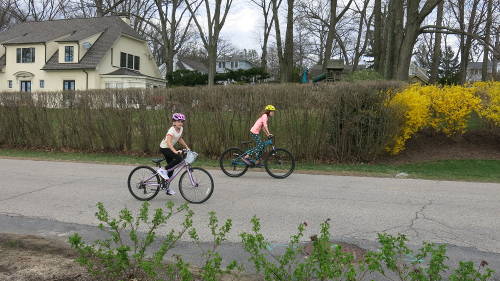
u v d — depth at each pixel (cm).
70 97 1634
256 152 1069
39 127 1692
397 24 2302
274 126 1360
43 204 760
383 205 758
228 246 536
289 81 3161
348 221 651
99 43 3641
